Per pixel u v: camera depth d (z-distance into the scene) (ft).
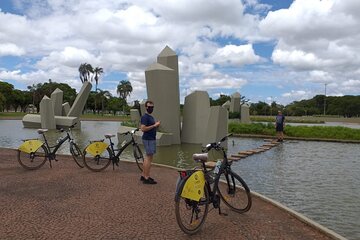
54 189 22.62
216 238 14.53
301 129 76.54
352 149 55.31
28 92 298.76
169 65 58.80
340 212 21.58
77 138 72.74
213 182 16.94
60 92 109.29
